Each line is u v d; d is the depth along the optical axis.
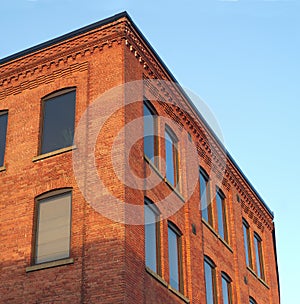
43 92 21.95
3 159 21.69
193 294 22.03
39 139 21.19
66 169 19.94
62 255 18.88
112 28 21.47
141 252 18.84
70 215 19.31
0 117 22.59
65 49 22.11
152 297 19.00
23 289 18.66
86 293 17.70
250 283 28.59
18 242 19.58
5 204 20.45
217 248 25.73
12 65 22.95
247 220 30.62
